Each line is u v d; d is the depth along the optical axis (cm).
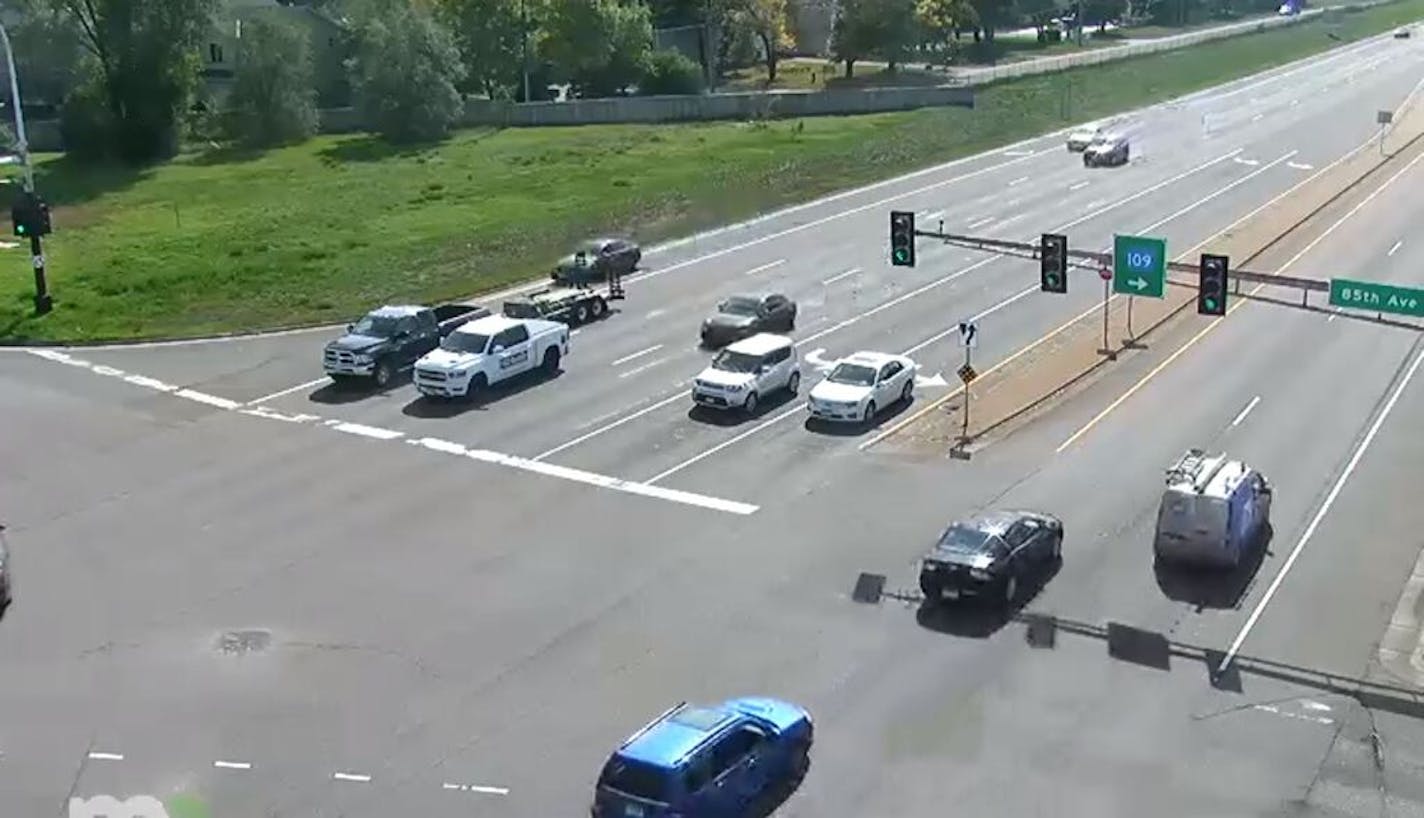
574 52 12131
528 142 10712
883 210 8088
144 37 10088
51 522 3734
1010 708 2702
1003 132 10900
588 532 3628
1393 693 2766
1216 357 5241
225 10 11188
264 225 7819
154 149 10238
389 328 5041
